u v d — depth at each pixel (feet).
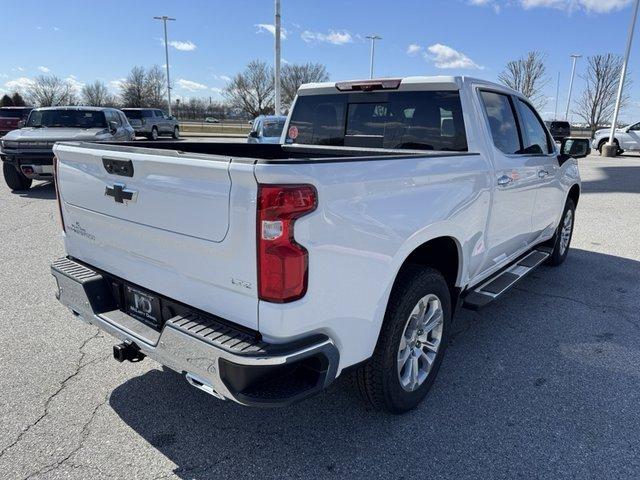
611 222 28.91
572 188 19.40
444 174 9.78
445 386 11.15
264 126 46.75
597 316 15.23
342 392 10.80
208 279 7.57
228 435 9.36
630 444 9.21
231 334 7.33
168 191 7.76
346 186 7.44
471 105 11.74
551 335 13.85
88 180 9.45
